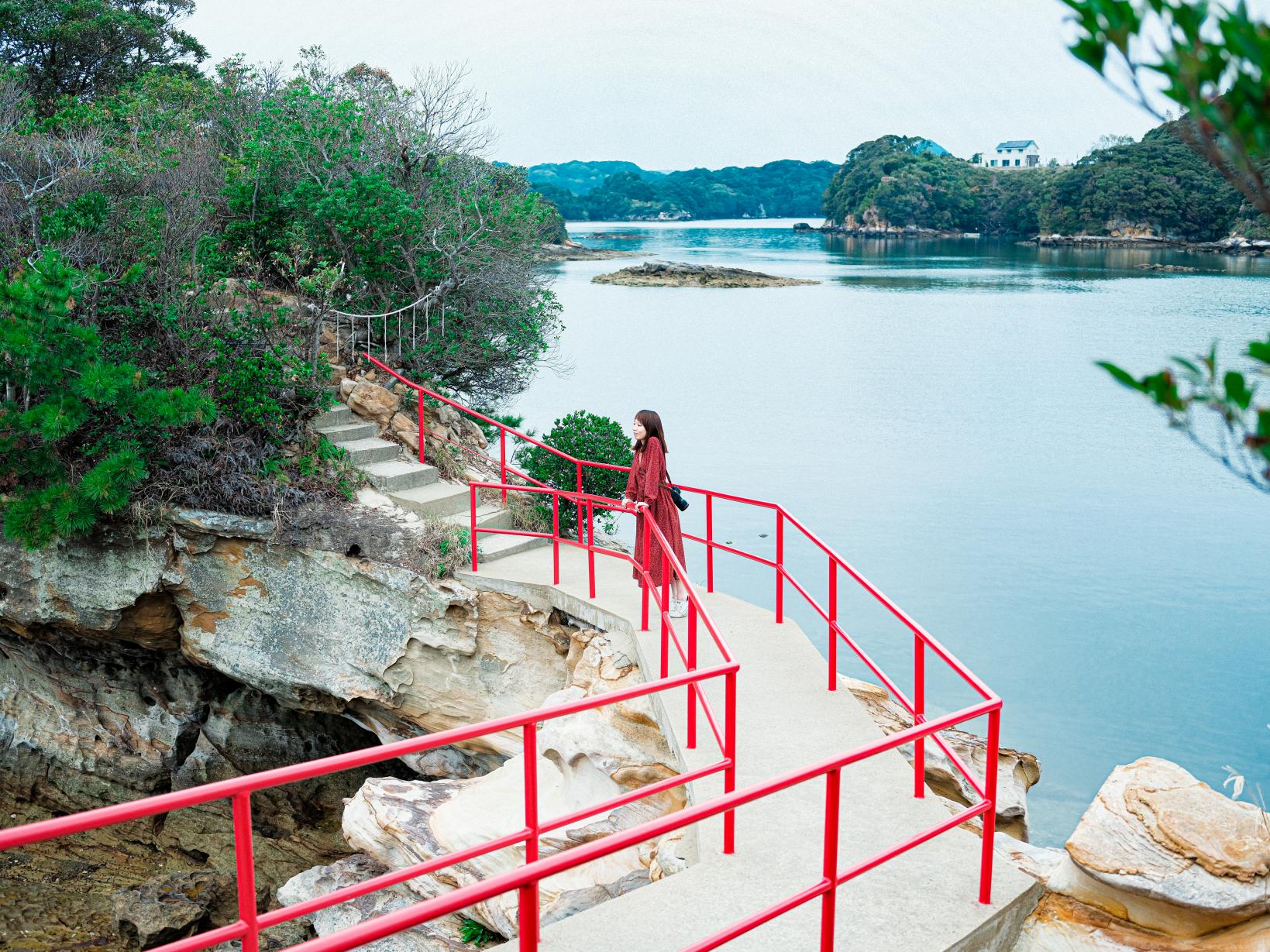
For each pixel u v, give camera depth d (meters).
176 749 13.78
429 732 12.45
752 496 33.25
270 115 17.77
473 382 20.14
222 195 17.53
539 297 20.34
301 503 12.76
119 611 12.85
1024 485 34.62
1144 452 39.41
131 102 22.22
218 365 13.56
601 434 15.27
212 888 11.80
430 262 16.92
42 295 11.88
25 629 13.46
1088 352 62.31
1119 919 6.05
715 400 48.94
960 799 9.08
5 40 36.09
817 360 61.41
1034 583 25.33
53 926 11.38
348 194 15.94
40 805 13.95
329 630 12.44
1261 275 115.25
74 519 11.91
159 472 12.75
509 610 11.86
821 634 22.31
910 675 19.97
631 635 10.23
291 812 13.52
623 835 4.11
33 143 16.53
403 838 9.05
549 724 9.34
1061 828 14.57
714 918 5.54
